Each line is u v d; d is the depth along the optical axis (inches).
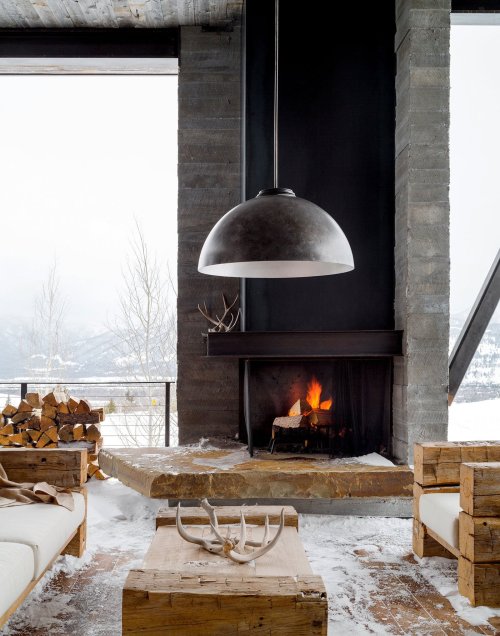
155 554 103.2
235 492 165.6
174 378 457.1
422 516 140.4
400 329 194.2
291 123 203.3
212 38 227.8
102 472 210.2
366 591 123.9
